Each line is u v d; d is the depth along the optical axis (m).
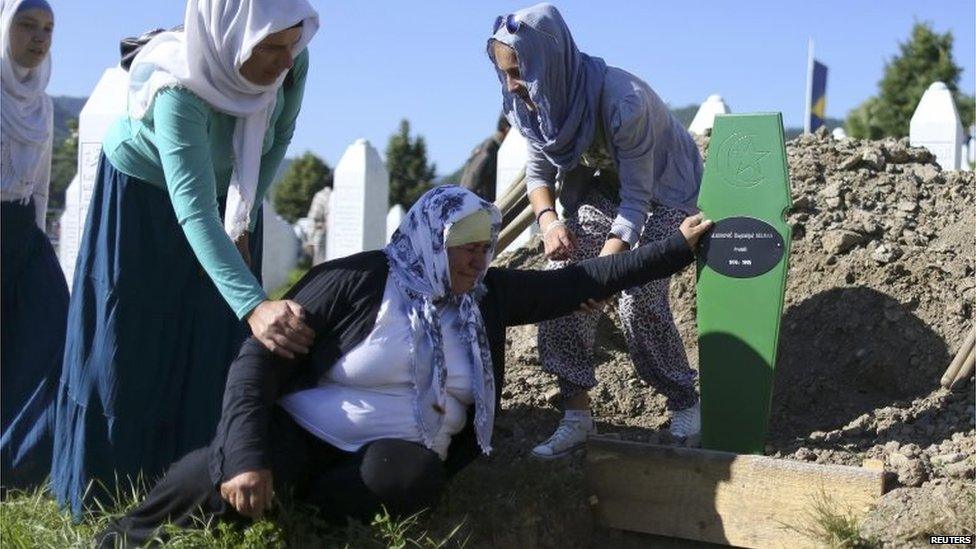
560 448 4.32
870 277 4.88
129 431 4.09
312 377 3.57
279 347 3.45
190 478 3.44
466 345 3.62
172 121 3.71
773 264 3.87
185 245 4.15
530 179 4.48
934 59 29.73
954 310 4.61
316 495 3.55
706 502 3.88
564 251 4.25
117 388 4.05
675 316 5.30
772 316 3.88
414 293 3.56
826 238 5.11
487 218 3.59
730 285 3.94
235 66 3.74
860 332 4.71
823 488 3.66
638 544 4.05
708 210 3.96
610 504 4.08
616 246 4.07
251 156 3.94
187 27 3.72
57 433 4.20
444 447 3.66
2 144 4.95
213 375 4.25
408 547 3.46
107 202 4.09
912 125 9.83
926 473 3.65
